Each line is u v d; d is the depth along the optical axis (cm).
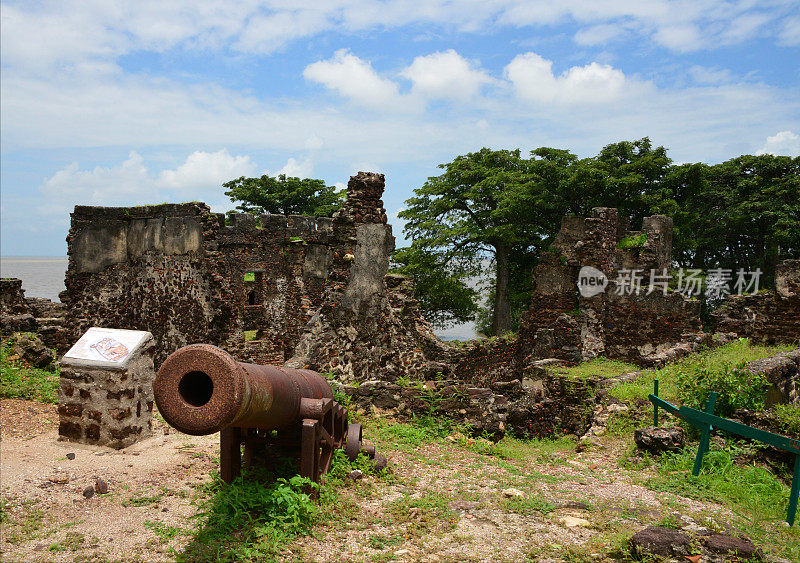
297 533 495
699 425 756
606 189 2975
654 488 676
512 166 3403
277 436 607
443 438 920
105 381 715
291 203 4153
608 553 479
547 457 855
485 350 1912
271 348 2306
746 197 3259
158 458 677
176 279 1586
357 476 645
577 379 1151
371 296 1120
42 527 485
